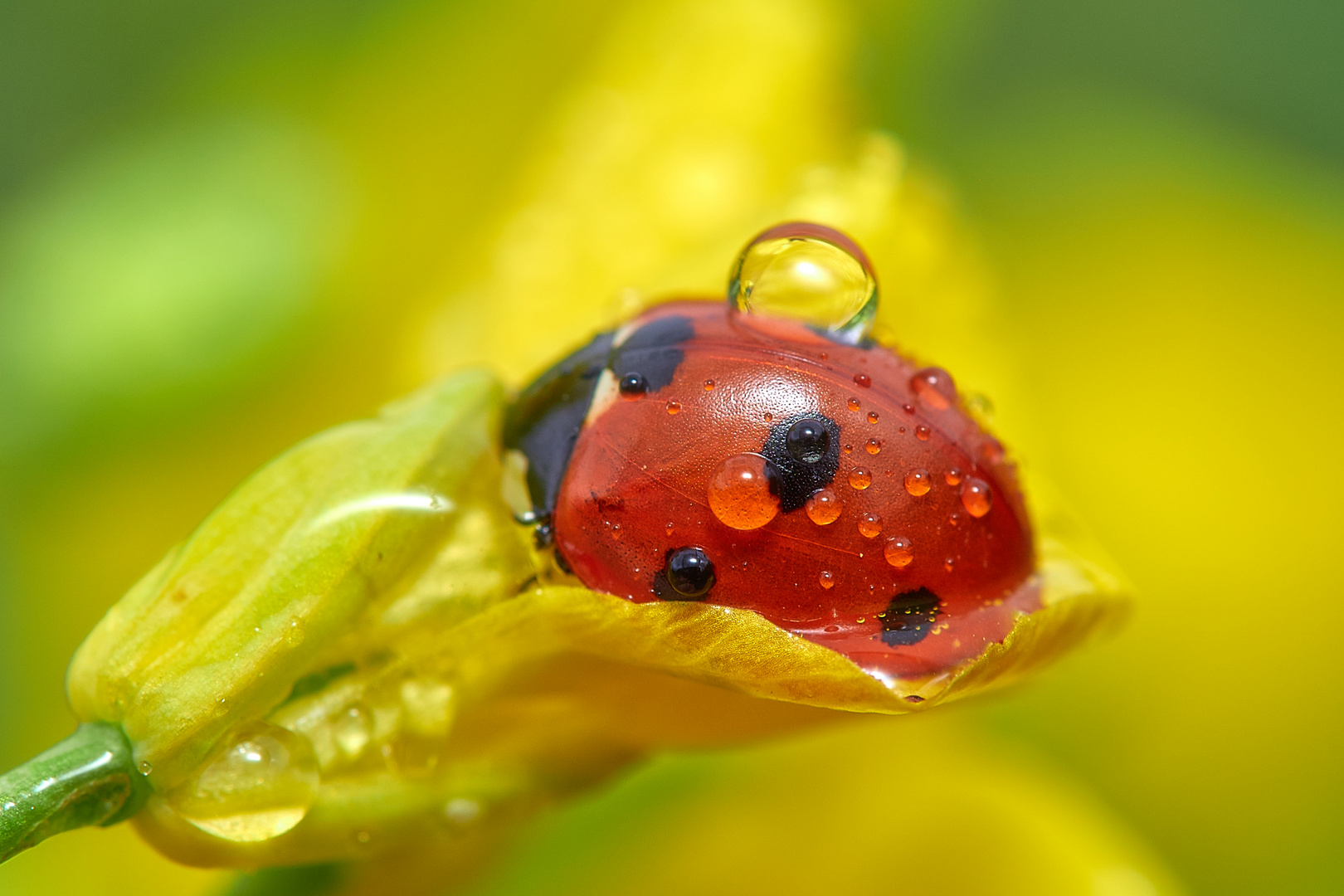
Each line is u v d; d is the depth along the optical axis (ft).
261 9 0.32
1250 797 0.29
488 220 0.24
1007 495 0.17
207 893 0.18
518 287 0.22
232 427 0.27
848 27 0.25
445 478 0.17
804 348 0.17
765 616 0.16
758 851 0.23
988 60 0.37
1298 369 0.31
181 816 0.16
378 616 0.17
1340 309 0.31
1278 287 0.32
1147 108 0.34
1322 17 0.36
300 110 0.30
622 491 0.16
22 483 0.26
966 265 0.20
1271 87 0.36
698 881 0.22
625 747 0.18
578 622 0.16
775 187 0.22
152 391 0.26
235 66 0.30
